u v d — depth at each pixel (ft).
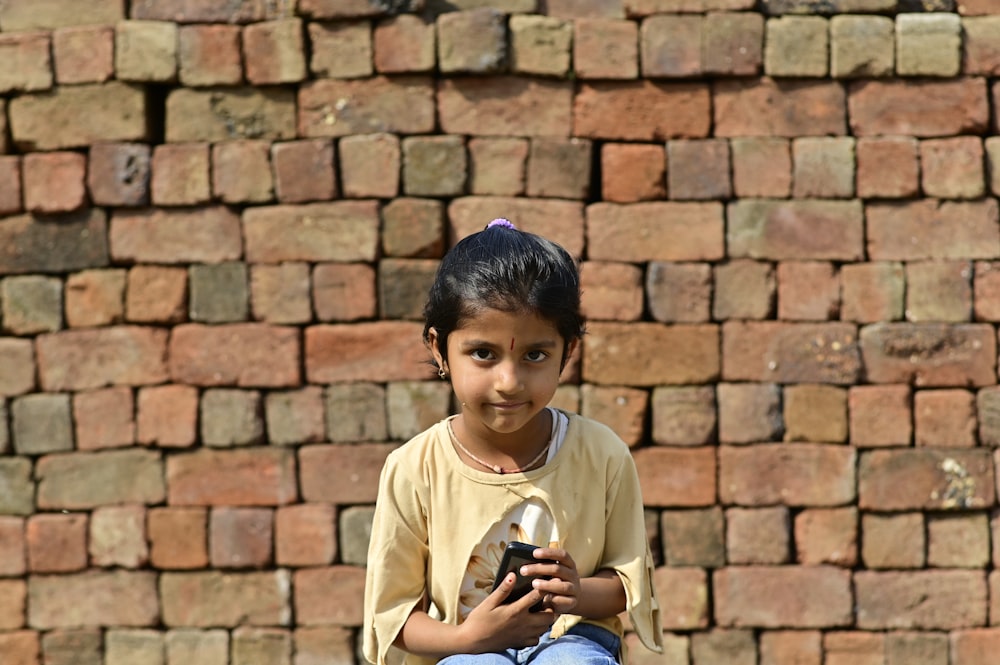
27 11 17.29
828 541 16.58
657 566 16.75
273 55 16.87
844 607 16.56
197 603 16.87
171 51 16.92
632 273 16.74
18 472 17.08
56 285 17.10
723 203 16.85
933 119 16.80
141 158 16.97
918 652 16.52
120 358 17.01
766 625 16.58
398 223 16.78
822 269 16.74
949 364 16.58
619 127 16.89
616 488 8.85
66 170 17.03
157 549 16.89
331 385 16.83
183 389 16.90
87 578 16.98
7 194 17.16
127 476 16.96
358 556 16.75
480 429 8.59
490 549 8.58
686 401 16.69
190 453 16.93
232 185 16.88
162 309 16.96
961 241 16.71
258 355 16.84
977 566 16.56
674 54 16.79
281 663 16.75
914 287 16.70
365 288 16.78
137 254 16.98
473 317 7.88
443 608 8.73
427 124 16.83
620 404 16.69
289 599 16.80
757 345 16.70
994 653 16.40
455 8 17.04
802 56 16.78
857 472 16.61
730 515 16.66
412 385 16.72
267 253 16.87
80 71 17.01
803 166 16.80
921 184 16.76
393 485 8.77
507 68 16.79
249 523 16.83
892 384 16.63
